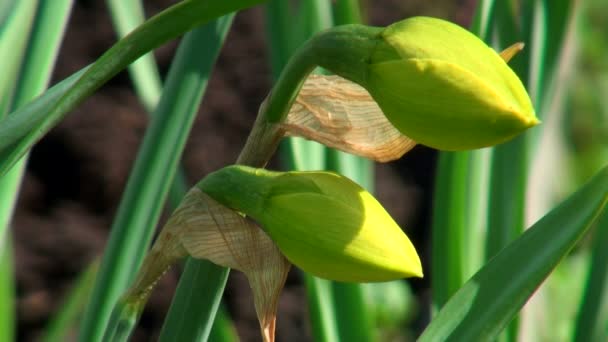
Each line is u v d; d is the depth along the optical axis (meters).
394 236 0.42
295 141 0.55
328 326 0.56
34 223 0.92
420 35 0.41
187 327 0.44
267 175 0.43
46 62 0.51
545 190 0.58
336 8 0.56
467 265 0.55
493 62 0.40
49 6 0.51
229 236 0.43
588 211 0.44
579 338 0.54
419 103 0.41
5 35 0.49
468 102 0.40
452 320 0.44
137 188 0.52
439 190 0.55
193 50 0.51
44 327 0.90
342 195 0.42
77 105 0.41
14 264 0.90
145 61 0.59
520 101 0.40
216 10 0.41
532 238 0.44
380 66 0.41
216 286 0.44
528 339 0.58
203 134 0.92
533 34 0.55
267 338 0.44
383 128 0.45
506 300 0.44
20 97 0.51
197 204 0.43
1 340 0.58
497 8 0.54
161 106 0.51
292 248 0.42
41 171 0.92
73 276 0.91
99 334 0.53
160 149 0.51
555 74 0.56
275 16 0.55
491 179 0.55
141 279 0.44
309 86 0.45
